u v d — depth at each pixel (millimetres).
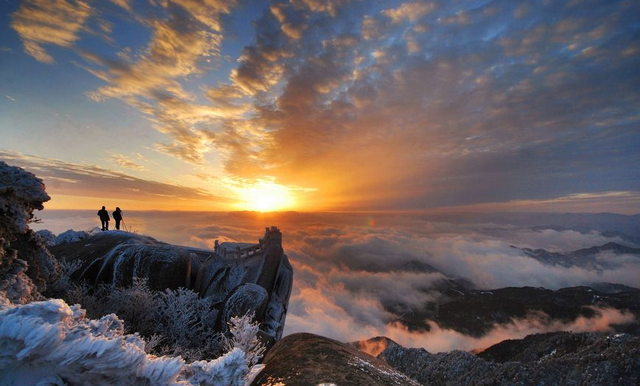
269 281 20141
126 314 11914
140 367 2033
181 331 11984
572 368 54562
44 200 6676
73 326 1999
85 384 1757
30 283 5477
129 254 16312
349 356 4348
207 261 21656
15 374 1603
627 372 48250
